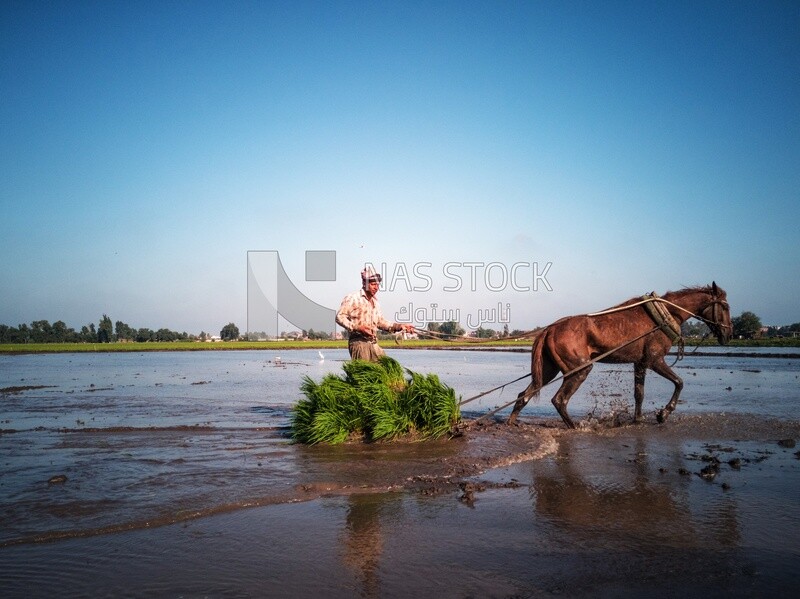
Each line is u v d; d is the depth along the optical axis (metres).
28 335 109.88
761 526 4.91
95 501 5.44
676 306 10.16
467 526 4.93
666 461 7.24
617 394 14.34
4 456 7.42
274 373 24.39
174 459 7.26
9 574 3.95
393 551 4.39
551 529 4.86
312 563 4.16
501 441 8.42
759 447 8.04
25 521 4.90
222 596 3.65
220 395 15.02
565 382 9.74
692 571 4.04
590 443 8.39
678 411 11.15
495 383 17.55
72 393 15.66
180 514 5.08
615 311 10.05
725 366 24.05
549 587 3.80
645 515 5.20
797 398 13.00
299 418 8.55
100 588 3.75
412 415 8.55
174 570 4.04
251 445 8.19
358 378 8.98
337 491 5.92
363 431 8.62
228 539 4.61
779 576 3.96
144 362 36.38
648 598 3.65
